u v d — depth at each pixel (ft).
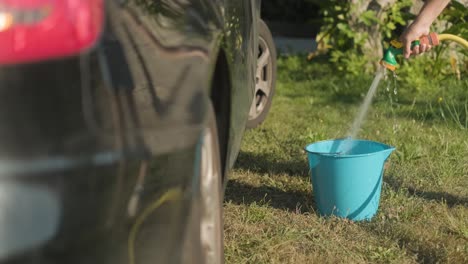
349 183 13.52
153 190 6.86
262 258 12.13
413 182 15.98
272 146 18.94
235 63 10.90
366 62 28.22
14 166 5.85
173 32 7.67
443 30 27.32
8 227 5.78
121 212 6.43
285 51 36.91
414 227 13.52
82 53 6.18
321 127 20.67
